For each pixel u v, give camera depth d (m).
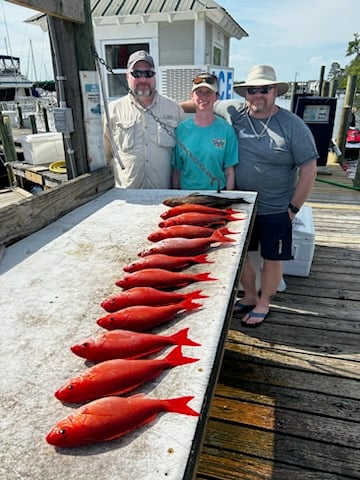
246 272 2.72
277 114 2.38
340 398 2.07
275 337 2.59
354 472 1.68
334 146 7.98
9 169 8.00
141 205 2.26
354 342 2.54
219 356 1.03
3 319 1.23
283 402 2.05
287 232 2.52
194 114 2.83
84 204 2.32
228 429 1.90
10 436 0.82
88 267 1.55
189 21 6.16
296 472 1.69
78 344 1.03
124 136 2.68
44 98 20.69
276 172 2.43
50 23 2.17
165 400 0.87
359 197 5.59
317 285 3.25
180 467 0.73
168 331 1.14
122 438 0.80
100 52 6.62
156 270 1.39
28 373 1.00
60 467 0.75
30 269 1.54
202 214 1.90
